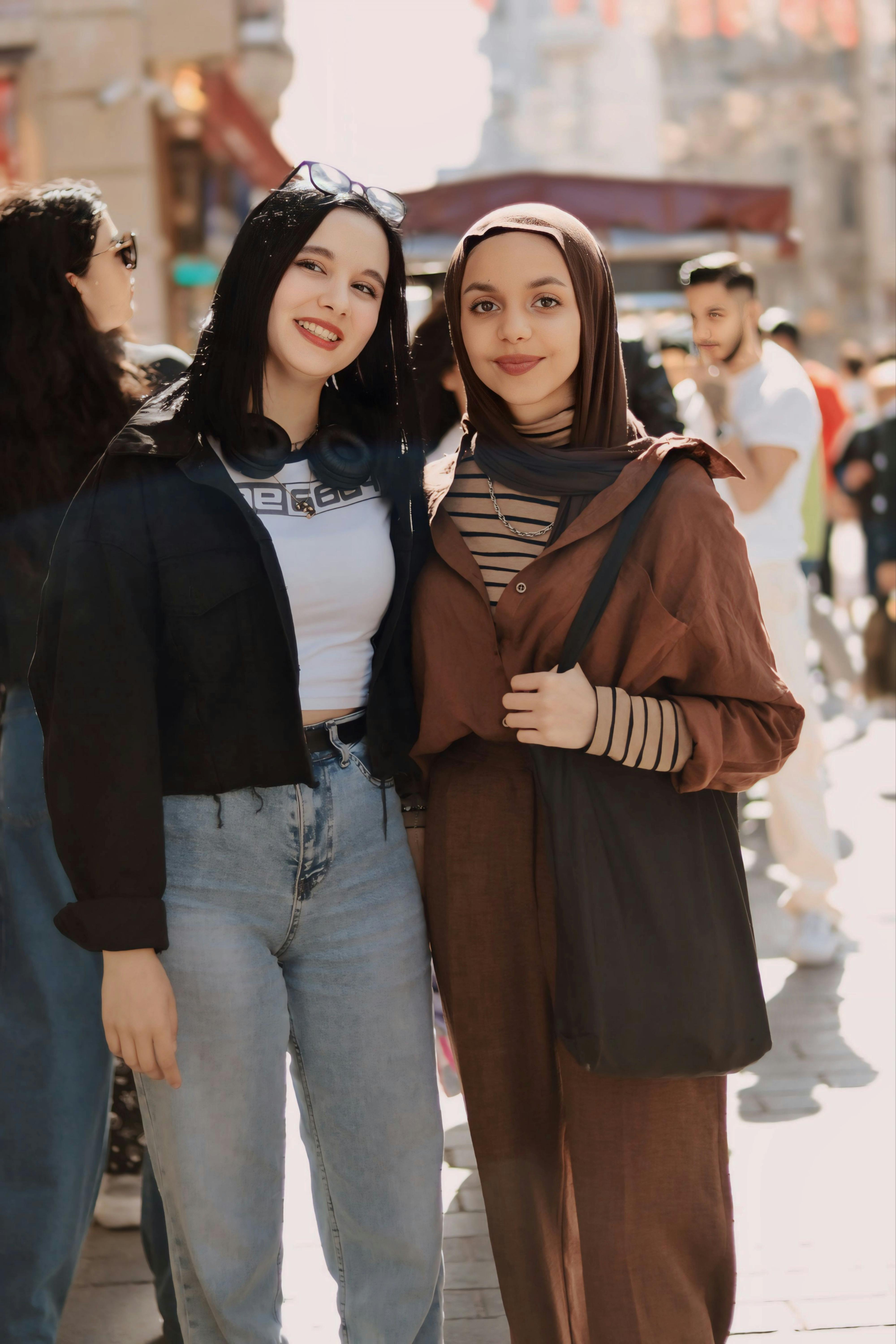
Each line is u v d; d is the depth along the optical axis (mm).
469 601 1979
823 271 50500
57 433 2236
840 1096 3393
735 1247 2273
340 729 1939
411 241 6172
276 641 1848
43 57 9812
